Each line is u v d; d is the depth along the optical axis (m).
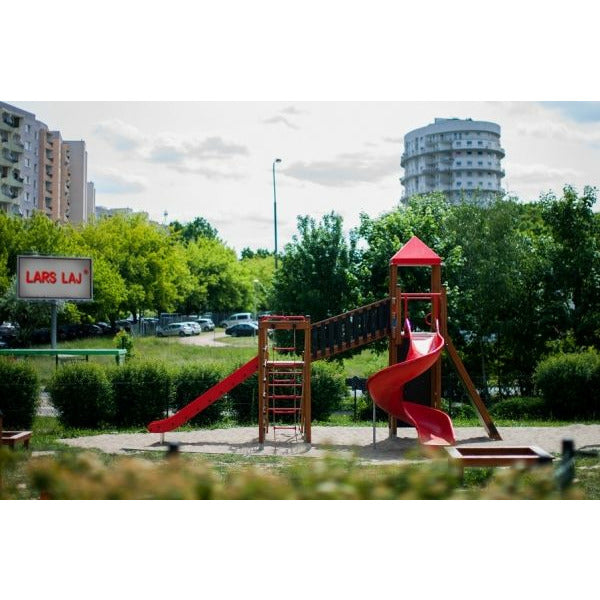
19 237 40.34
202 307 69.94
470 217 23.14
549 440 14.07
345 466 8.90
